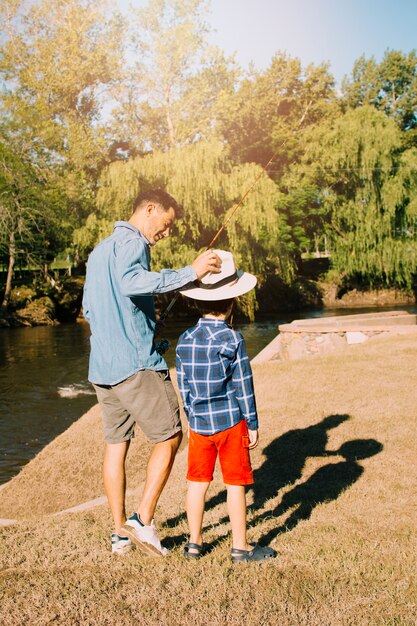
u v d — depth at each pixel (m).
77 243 34.16
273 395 8.40
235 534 3.28
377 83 56.22
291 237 43.06
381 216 39.31
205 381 3.26
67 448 7.88
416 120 56.19
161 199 3.42
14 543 3.63
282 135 45.25
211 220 32.34
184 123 43.56
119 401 3.39
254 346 23.95
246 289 3.31
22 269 45.22
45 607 2.70
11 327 34.03
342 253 40.50
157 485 3.33
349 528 3.74
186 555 3.33
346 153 39.19
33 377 19.06
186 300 35.66
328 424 6.73
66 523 4.12
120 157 44.75
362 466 5.18
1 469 10.20
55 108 41.97
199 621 2.57
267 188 32.59
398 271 39.34
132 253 3.20
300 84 50.84
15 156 34.25
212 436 3.29
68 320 37.12
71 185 36.81
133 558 3.29
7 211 33.59
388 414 6.92
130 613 2.65
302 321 14.98
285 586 2.88
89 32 42.41
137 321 3.26
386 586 2.87
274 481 5.04
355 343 13.14
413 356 10.15
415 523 3.78
